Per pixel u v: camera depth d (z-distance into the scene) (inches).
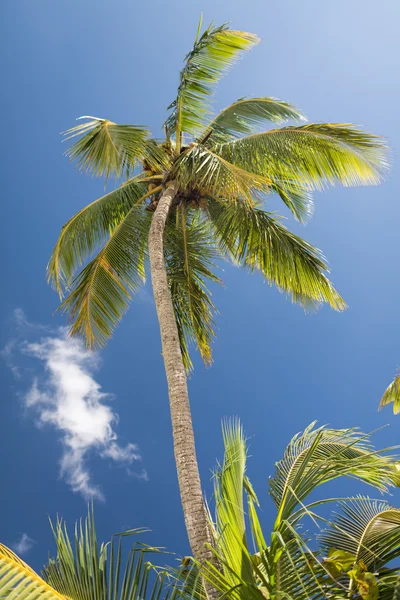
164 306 257.4
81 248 354.3
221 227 336.2
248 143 324.5
